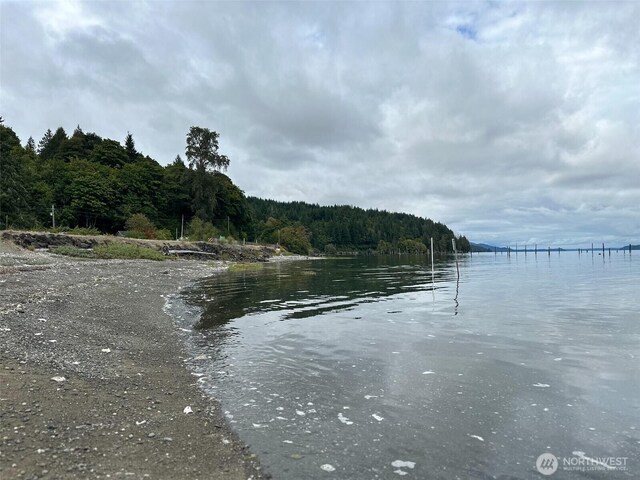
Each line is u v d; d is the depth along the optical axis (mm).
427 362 8297
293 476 4227
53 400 5551
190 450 4699
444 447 4848
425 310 14992
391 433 5215
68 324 10352
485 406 6043
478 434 5168
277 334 11070
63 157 94750
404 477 4215
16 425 4691
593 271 41000
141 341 9836
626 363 8086
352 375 7535
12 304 11758
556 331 11148
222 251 60656
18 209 50969
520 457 4605
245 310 15109
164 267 33656
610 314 13875
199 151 89500
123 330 10727
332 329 11648
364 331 11328
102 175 77812
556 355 8711
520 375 7418
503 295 19719
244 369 7977
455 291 21656
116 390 6367
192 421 5523
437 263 67812
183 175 91750
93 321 11203
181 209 91000
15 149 80188
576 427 5344
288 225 147375
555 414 5738
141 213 72812
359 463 4500
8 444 4262
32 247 33969
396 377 7391
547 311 14617
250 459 4574
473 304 16516
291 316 13852
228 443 4945
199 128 89812
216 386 7016
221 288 22750
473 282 27594
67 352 7984
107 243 43281
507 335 10672
